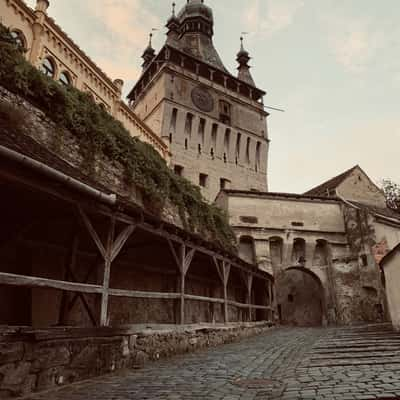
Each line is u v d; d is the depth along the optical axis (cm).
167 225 871
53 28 1786
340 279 2512
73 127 1002
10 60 855
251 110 4291
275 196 2677
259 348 980
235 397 431
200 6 4919
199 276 1451
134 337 721
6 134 595
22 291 762
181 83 3744
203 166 3622
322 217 2684
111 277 1012
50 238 855
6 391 439
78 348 566
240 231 2509
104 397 444
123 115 2205
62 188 581
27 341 479
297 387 462
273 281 2050
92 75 2031
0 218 731
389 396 389
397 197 3641
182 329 918
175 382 532
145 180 1261
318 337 1230
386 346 855
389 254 1316
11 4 1550
